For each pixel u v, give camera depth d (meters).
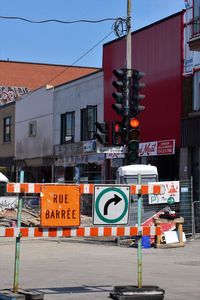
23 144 37.88
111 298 8.83
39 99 35.56
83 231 8.66
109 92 27.34
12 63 52.44
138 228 8.88
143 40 25.06
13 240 20.42
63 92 32.41
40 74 53.66
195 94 21.73
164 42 23.64
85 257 14.95
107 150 16.73
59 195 8.57
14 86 51.94
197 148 21.69
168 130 23.08
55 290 9.59
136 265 13.16
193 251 16.17
